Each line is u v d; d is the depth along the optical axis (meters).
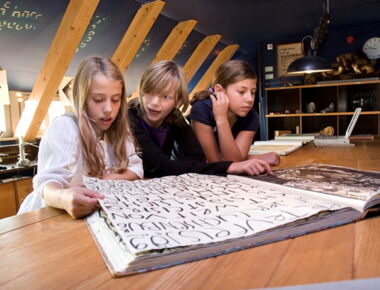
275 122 5.74
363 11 4.43
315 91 5.45
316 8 4.13
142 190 0.69
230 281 0.34
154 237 0.40
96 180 0.82
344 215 0.49
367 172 0.84
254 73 1.32
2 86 3.07
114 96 0.91
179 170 1.02
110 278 0.36
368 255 0.38
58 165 0.85
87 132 0.92
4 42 2.91
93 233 0.50
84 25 2.98
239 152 1.33
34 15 2.84
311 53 3.58
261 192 0.64
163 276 0.35
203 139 1.35
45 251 0.44
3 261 0.42
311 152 1.58
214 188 0.70
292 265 0.36
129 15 3.60
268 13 4.22
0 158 3.23
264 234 0.43
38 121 3.41
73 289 0.34
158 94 1.09
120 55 3.70
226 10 4.00
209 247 0.39
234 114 1.41
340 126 5.34
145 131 1.20
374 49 5.13
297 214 0.47
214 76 1.39
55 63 3.07
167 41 4.40
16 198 3.05
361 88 5.18
